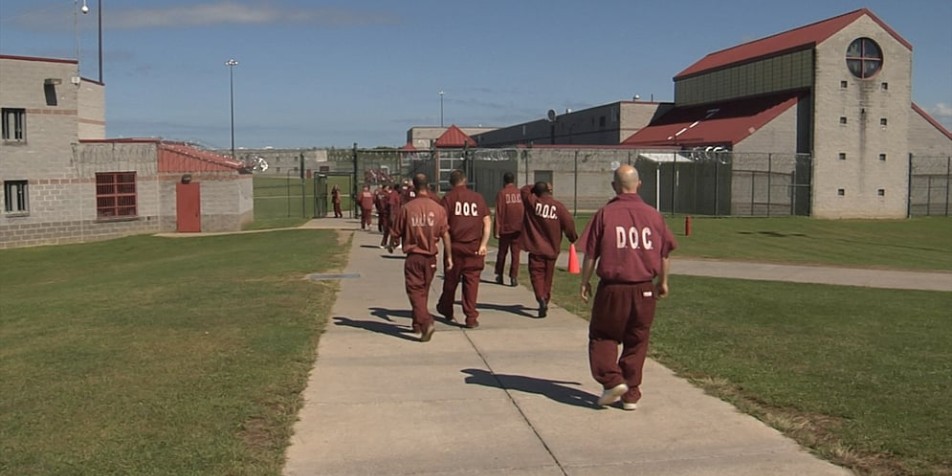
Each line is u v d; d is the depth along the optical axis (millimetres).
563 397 7500
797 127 53031
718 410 7020
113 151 37438
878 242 35250
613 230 6785
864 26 53219
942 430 6336
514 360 9102
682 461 5816
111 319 11523
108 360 8789
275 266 19406
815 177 52562
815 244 33000
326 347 9742
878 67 53688
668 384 7906
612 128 68625
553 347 9828
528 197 11938
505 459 5895
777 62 56000
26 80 34938
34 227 35250
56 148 35906
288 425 6629
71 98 36250
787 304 13398
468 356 9305
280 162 91875
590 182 50594
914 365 8664
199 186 38844
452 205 10914
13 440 6117
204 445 6035
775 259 24656
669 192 53000
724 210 51375
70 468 5543
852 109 53281
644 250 6758
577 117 74625
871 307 13273
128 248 32750
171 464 5641
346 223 40844
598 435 6402
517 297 13984
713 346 9664
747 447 6082
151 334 10305
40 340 10078
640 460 5848
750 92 58719
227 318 11555
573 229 12008
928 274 20125
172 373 8195
